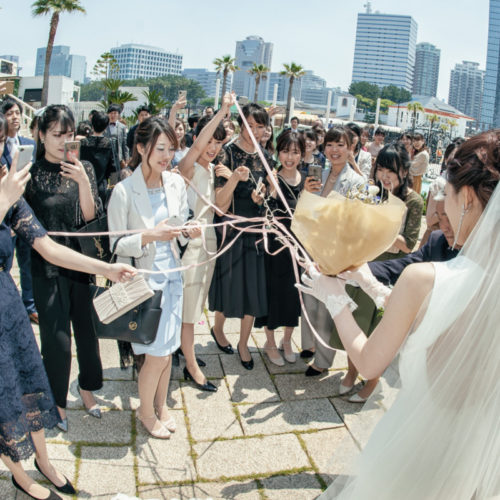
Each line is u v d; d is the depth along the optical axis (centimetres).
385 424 157
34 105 3078
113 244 273
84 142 554
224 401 339
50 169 280
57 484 246
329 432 311
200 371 356
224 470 272
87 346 294
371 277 193
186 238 302
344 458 181
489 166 139
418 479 150
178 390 349
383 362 150
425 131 3809
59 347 277
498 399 142
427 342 142
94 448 282
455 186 146
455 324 142
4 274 218
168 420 307
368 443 161
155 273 267
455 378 144
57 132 271
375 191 191
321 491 260
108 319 254
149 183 285
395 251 353
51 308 275
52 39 3045
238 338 435
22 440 223
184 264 333
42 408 235
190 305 338
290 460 283
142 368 290
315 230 170
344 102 8238
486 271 139
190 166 347
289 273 370
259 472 272
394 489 154
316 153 725
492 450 146
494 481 148
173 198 290
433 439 148
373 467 157
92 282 299
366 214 162
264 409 332
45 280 273
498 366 140
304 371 387
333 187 375
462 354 142
